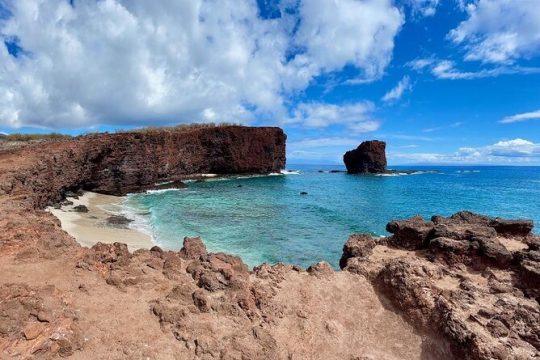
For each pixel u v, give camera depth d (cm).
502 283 993
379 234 2633
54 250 984
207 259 1076
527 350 740
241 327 793
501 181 8919
